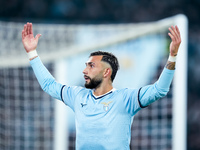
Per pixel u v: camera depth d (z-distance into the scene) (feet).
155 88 31.30
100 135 31.94
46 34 87.61
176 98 74.69
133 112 32.55
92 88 33.78
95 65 33.73
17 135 112.27
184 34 73.36
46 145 113.09
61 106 85.97
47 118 112.88
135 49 120.37
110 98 32.89
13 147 112.37
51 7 188.44
